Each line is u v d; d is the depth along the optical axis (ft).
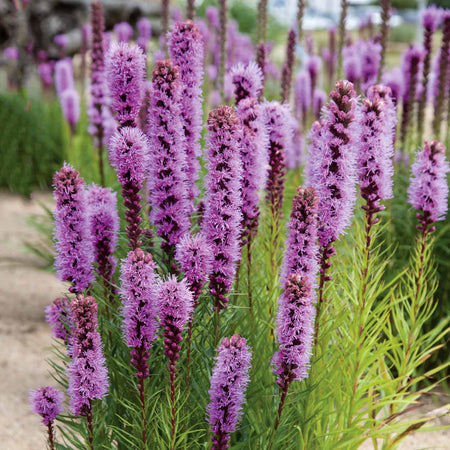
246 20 60.49
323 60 27.17
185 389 8.41
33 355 15.96
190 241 7.85
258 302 10.20
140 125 11.19
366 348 9.52
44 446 12.24
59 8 40.96
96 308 7.86
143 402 8.18
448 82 17.63
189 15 17.01
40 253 20.56
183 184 8.79
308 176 9.25
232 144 8.02
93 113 18.99
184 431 8.77
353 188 8.46
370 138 8.87
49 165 29.91
